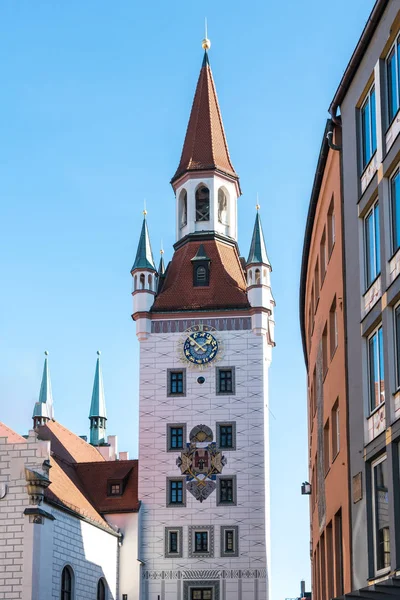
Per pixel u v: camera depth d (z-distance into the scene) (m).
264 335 78.00
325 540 37.28
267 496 74.94
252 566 73.00
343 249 30.80
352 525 28.61
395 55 25.88
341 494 31.31
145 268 79.75
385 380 25.31
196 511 74.50
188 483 75.12
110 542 71.62
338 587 33.59
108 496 76.19
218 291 79.69
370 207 27.94
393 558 24.25
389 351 25.11
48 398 103.94
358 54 28.53
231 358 77.44
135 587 72.62
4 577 56.34
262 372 77.00
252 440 75.62
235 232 85.62
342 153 31.27
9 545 56.84
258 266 79.00
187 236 83.69
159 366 77.94
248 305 78.38
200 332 78.12
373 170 27.41
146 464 75.94
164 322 78.81
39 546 56.97
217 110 89.06
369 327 27.17
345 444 29.86
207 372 77.31
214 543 73.75
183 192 85.88
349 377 29.39
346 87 30.42
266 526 74.00
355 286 29.00
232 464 75.12
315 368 42.53
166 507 74.81
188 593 73.00
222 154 86.56
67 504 62.56
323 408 37.97
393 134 25.64
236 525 73.94
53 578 59.41
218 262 81.88
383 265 25.91
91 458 90.69
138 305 78.94
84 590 65.25
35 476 57.41
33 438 58.59
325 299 36.53
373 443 26.38
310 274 45.19
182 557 73.69
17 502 57.50
